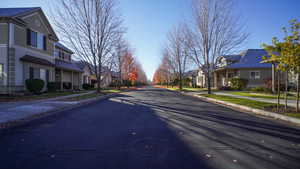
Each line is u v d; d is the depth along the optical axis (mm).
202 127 5234
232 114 7305
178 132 4727
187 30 16812
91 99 12680
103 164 2928
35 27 15883
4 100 11047
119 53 27172
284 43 6793
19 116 6430
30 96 13172
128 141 4035
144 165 2895
